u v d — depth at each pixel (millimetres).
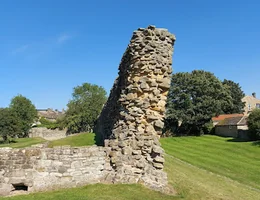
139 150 11297
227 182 17250
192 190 11203
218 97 64688
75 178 10664
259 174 23234
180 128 59500
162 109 11938
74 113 58906
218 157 30812
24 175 10125
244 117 52656
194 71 63312
